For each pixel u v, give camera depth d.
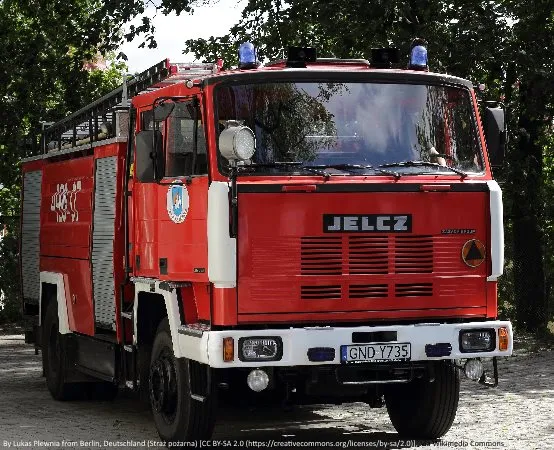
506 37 21.62
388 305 10.16
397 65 11.12
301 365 9.95
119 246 12.20
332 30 21.66
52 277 14.55
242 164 9.94
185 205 10.37
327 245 10.01
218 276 9.77
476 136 10.65
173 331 10.31
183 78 11.87
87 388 14.38
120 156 12.21
